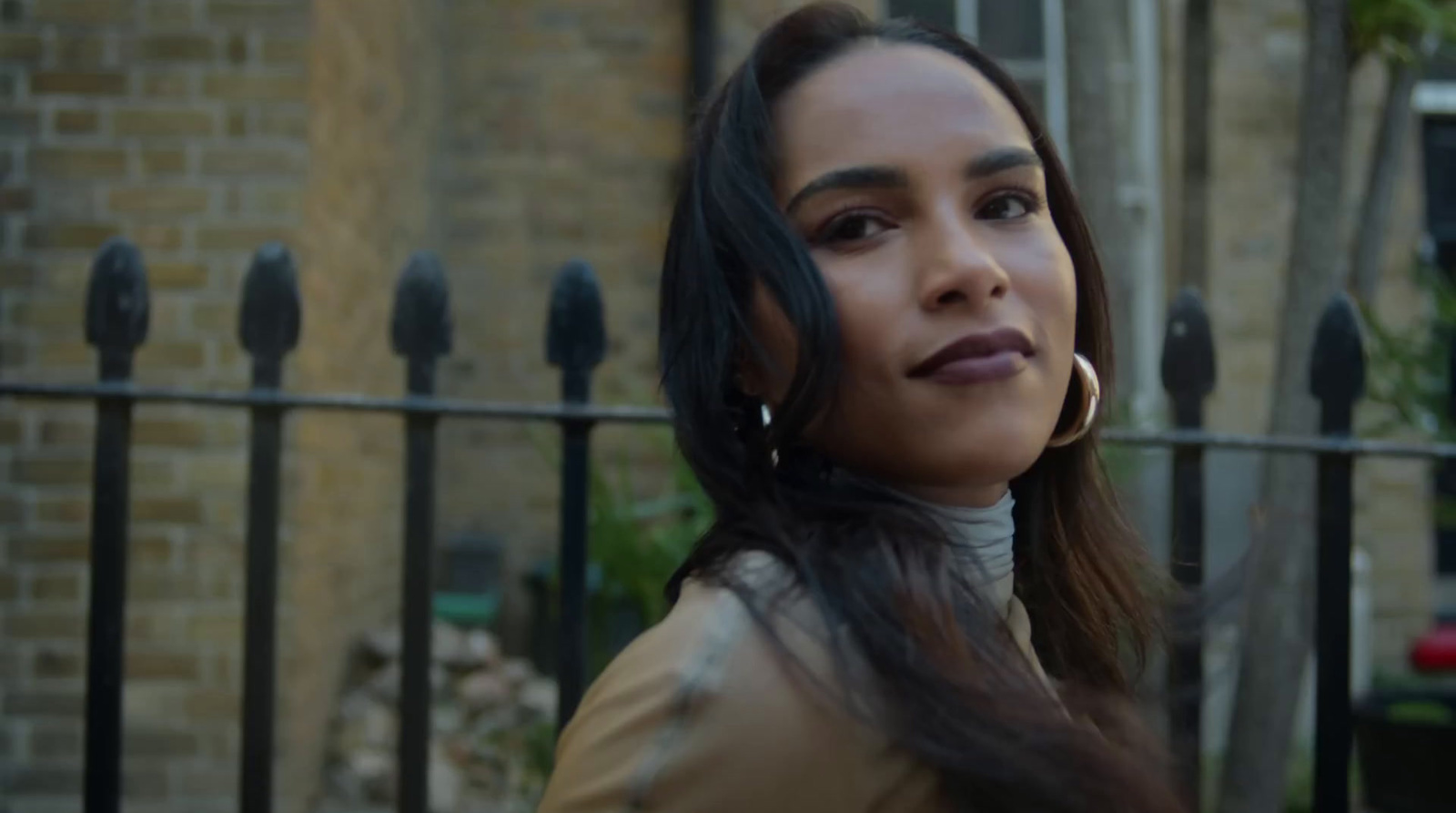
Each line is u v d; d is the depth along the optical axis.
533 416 1.79
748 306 0.90
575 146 5.63
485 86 5.64
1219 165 5.35
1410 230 5.39
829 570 0.78
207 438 3.68
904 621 0.76
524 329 5.61
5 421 3.66
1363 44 2.42
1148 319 5.36
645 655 0.78
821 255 0.88
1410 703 3.87
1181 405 1.87
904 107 0.88
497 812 3.84
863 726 0.73
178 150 3.72
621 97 5.64
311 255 3.80
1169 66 5.40
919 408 0.85
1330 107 2.38
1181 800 0.95
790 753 0.72
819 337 0.84
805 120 0.90
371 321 4.66
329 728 4.17
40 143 3.71
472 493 5.61
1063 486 1.13
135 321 1.76
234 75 3.73
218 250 3.71
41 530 3.65
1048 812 0.74
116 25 3.73
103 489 1.74
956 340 0.85
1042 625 1.13
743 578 0.79
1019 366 0.86
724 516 0.90
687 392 0.93
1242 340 5.34
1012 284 0.88
